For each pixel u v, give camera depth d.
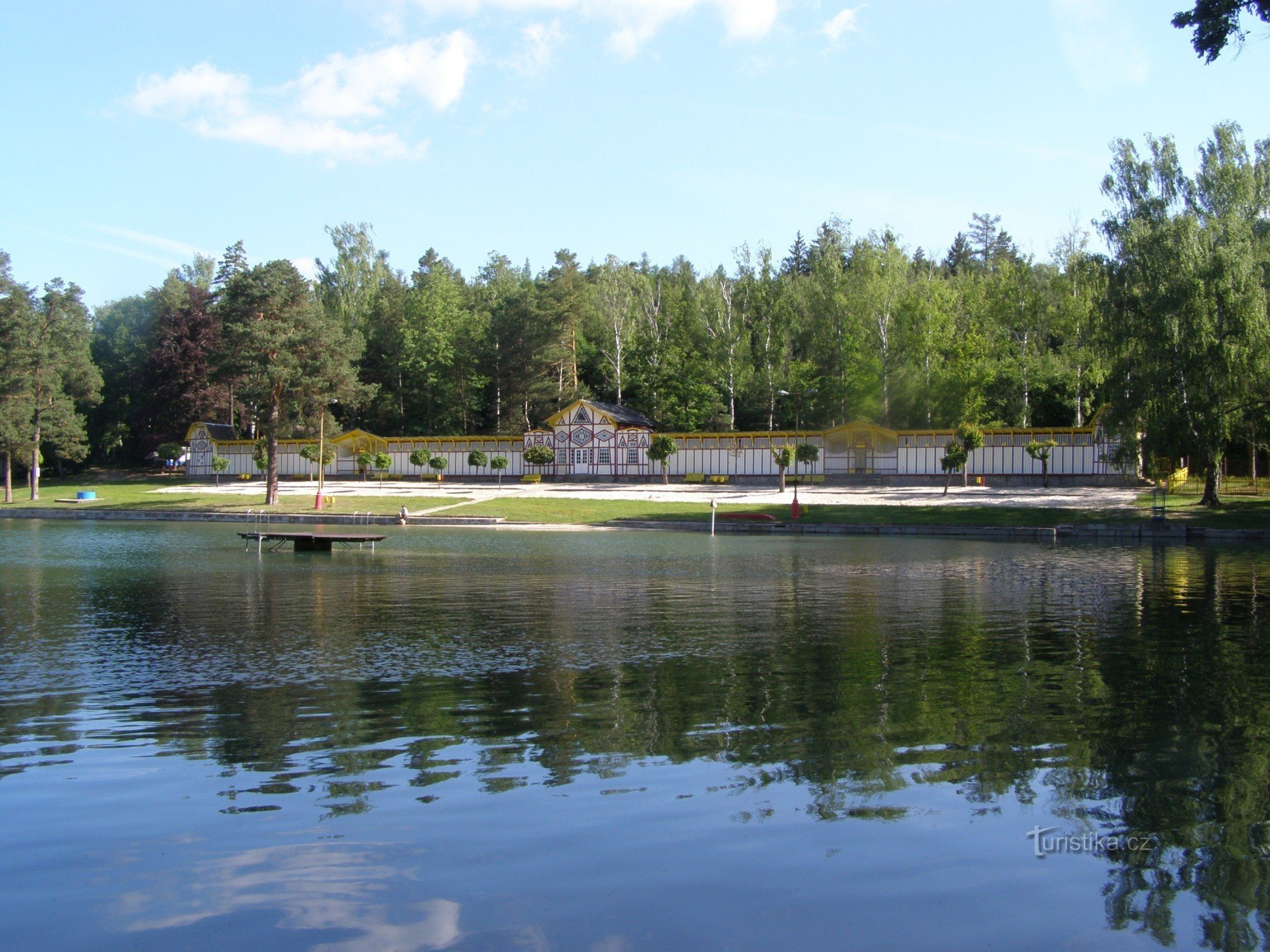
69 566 37.75
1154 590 30.36
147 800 11.48
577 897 8.96
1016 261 100.69
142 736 14.15
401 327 108.44
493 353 104.62
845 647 20.78
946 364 89.19
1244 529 51.03
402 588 31.00
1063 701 15.99
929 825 10.65
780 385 96.75
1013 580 33.00
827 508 63.84
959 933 8.36
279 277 70.00
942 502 65.88
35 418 79.31
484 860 9.73
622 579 33.34
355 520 64.56
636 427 89.81
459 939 8.22
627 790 11.71
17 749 13.56
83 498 77.56
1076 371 86.00
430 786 11.88
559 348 102.94
